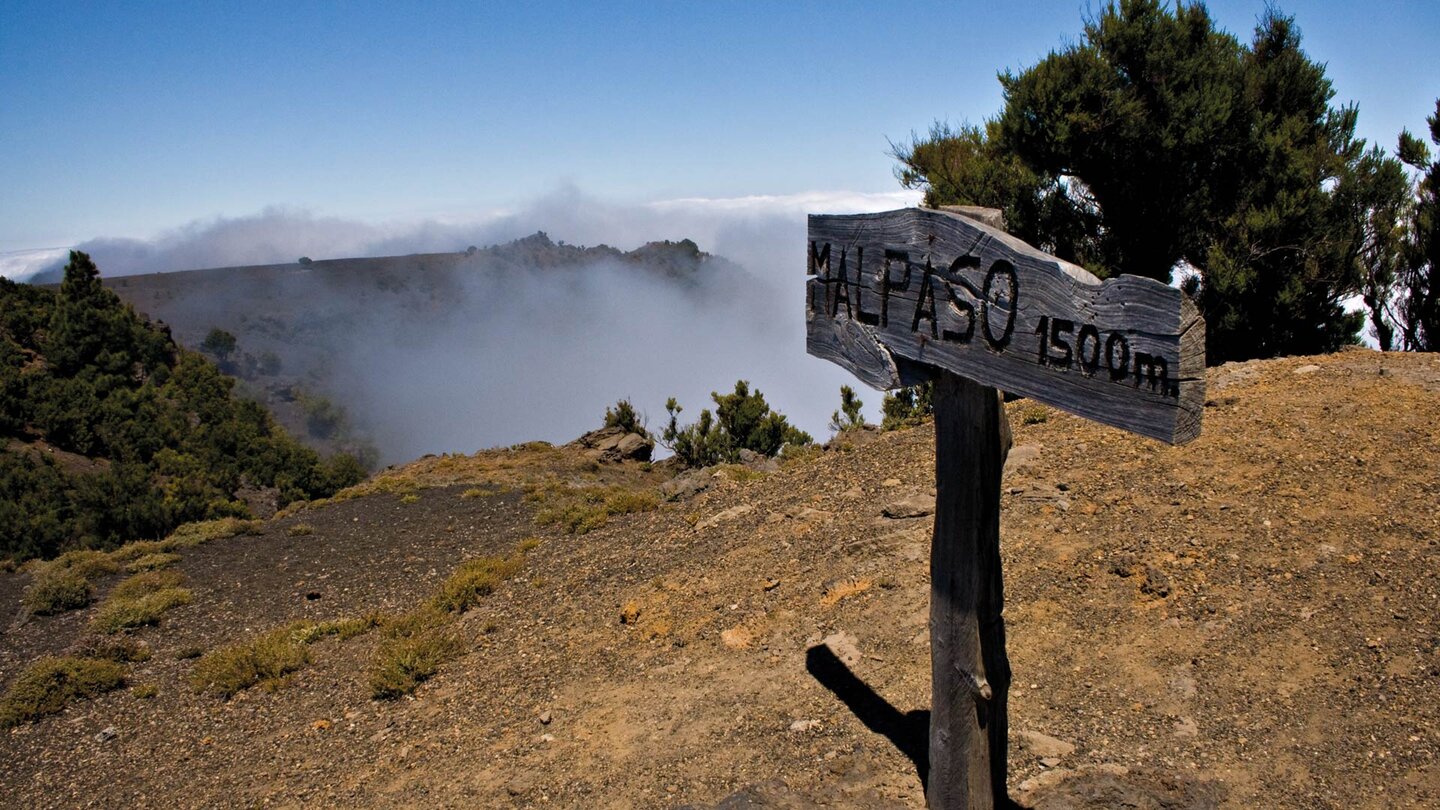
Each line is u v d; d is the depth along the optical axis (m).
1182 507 7.16
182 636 11.52
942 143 15.71
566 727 6.42
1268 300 12.52
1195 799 4.25
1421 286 11.79
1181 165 13.02
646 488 25.22
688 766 5.42
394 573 13.39
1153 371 2.92
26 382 47.53
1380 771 4.25
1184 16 13.25
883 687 5.84
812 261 4.99
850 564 8.02
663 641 7.67
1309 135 13.12
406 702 7.89
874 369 4.42
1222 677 5.17
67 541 23.86
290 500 38.00
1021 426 10.62
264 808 6.37
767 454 25.23
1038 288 3.36
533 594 10.09
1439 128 12.15
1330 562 5.96
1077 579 6.52
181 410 56.03
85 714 9.07
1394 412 7.95
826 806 4.69
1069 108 13.13
